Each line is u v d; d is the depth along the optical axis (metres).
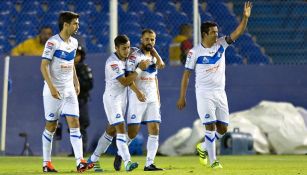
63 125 54.72
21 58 55.44
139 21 62.88
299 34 62.41
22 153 55.12
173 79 56.50
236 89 57.72
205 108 33.47
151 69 32.94
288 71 58.09
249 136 53.69
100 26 61.69
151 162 32.72
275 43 62.03
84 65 49.59
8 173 31.48
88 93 50.25
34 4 62.25
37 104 55.47
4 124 54.28
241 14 63.47
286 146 54.78
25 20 61.66
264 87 57.94
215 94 33.56
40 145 55.31
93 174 29.47
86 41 61.03
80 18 61.97
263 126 55.31
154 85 33.09
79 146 31.59
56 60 31.66
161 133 56.41
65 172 31.95
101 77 55.56
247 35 61.88
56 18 61.97
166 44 60.81
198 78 33.66
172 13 63.31
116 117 32.16
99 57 55.69
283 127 55.12
